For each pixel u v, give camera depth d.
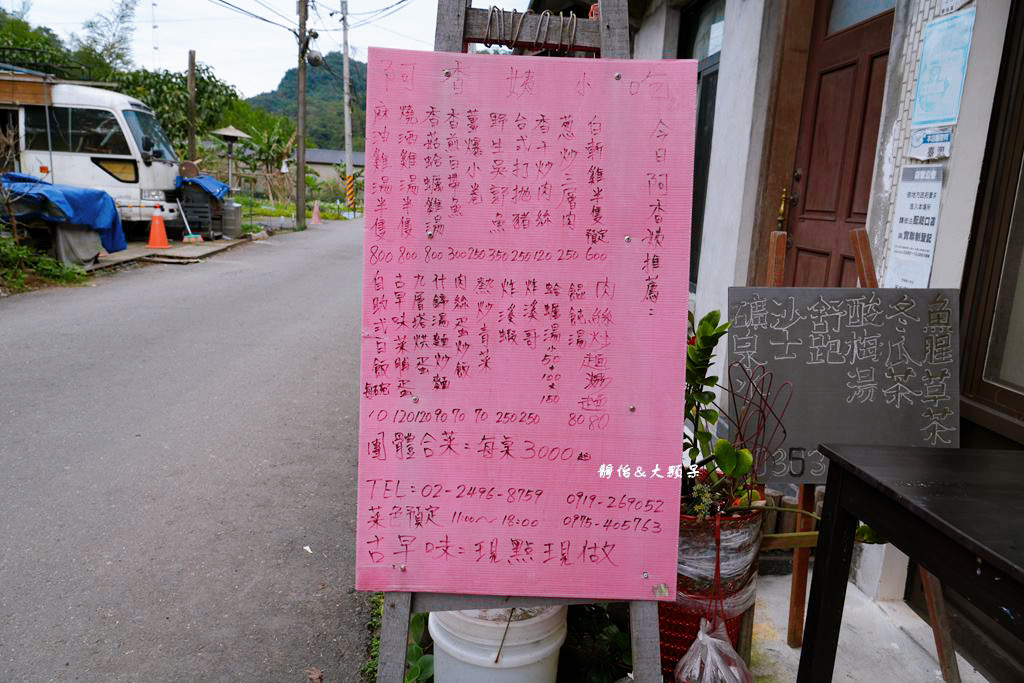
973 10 2.36
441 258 1.78
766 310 2.36
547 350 1.80
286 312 8.38
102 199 10.62
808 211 3.81
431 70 1.74
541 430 1.82
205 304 8.55
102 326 7.16
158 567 3.04
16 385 5.27
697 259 5.68
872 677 2.41
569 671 2.36
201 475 3.94
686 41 5.86
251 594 2.88
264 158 33.94
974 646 2.49
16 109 12.42
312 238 17.42
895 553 2.77
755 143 4.01
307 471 4.05
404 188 1.76
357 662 2.51
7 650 2.50
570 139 1.76
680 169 1.76
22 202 9.57
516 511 1.83
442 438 1.82
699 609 2.14
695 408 2.40
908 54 2.73
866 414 2.38
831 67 3.59
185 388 5.41
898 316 2.37
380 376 1.80
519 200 1.77
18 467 3.93
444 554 1.84
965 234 2.46
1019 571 1.17
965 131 2.43
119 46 28.92
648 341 1.80
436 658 2.14
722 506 2.20
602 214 1.77
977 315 2.47
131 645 2.55
